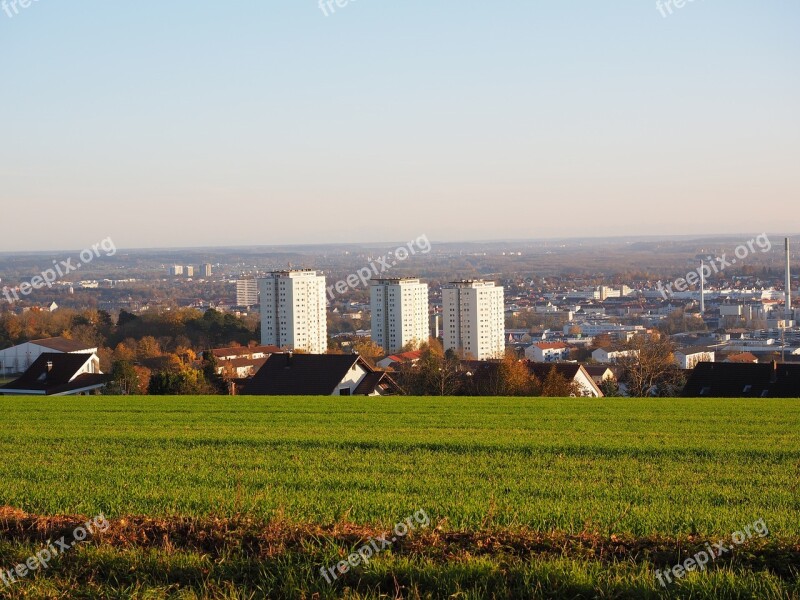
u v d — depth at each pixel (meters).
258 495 22.70
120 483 25.16
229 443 34.91
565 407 52.16
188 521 18.30
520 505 21.25
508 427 41.00
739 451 31.64
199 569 16.05
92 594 15.38
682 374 87.00
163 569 16.09
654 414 47.12
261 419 45.84
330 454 31.62
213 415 48.19
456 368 84.94
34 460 30.53
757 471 27.70
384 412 49.34
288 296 175.00
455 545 16.83
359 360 71.25
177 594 15.17
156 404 55.75
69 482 25.50
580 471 27.62
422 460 30.09
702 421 43.34
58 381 92.94
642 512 20.34
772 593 14.23
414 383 78.19
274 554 16.52
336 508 20.86
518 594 14.82
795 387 71.50
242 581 15.73
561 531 17.64
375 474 26.97
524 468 28.36
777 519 19.69
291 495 22.98
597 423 42.62
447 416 46.56
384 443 34.00
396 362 139.25
